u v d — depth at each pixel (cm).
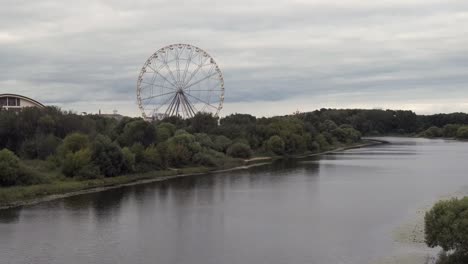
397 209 7119
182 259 4916
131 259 4928
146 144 12312
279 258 4894
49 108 13200
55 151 10588
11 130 11494
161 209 7350
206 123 16125
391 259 4706
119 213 7075
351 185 9694
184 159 12275
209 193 8831
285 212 7069
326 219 6575
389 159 15762
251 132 17400
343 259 4797
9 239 5650
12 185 8369
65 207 7475
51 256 5022
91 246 5375
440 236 4331
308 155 17775
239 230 6047
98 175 9756
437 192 8581
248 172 12125
